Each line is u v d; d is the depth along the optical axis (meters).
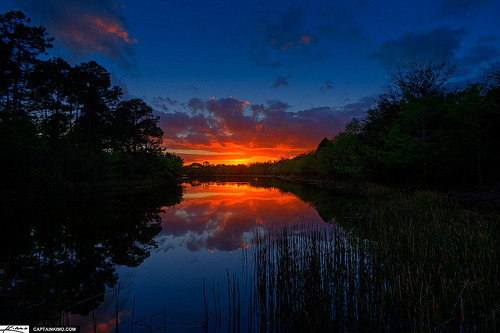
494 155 13.75
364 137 22.84
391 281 3.83
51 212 12.79
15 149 12.91
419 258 4.50
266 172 106.75
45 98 27.53
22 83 24.70
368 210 11.02
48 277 5.24
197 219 11.48
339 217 10.60
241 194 23.86
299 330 3.30
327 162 31.81
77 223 10.48
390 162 17.22
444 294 3.16
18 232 8.96
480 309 3.04
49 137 19.42
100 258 6.47
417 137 16.11
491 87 13.55
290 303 3.64
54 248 7.27
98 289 4.74
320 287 3.72
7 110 21.84
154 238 8.37
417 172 17.05
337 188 24.91
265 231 8.83
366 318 3.13
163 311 3.92
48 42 24.47
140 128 40.47
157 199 19.53
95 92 32.50
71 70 29.86
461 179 15.39
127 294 4.55
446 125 15.14
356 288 3.95
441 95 17.38
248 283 4.78
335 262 4.66
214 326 3.46
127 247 7.41
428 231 6.16
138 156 38.34
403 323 2.95
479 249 4.64
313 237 6.11
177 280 5.10
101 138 33.03
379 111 23.09
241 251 6.79
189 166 130.50
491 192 11.98
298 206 14.84
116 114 37.50
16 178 12.83
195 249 7.14
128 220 11.23
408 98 16.70
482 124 14.05
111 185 24.27
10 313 3.65
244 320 3.58
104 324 3.59
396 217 8.16
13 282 4.94
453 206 10.30
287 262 4.77
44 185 14.36
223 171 126.56
